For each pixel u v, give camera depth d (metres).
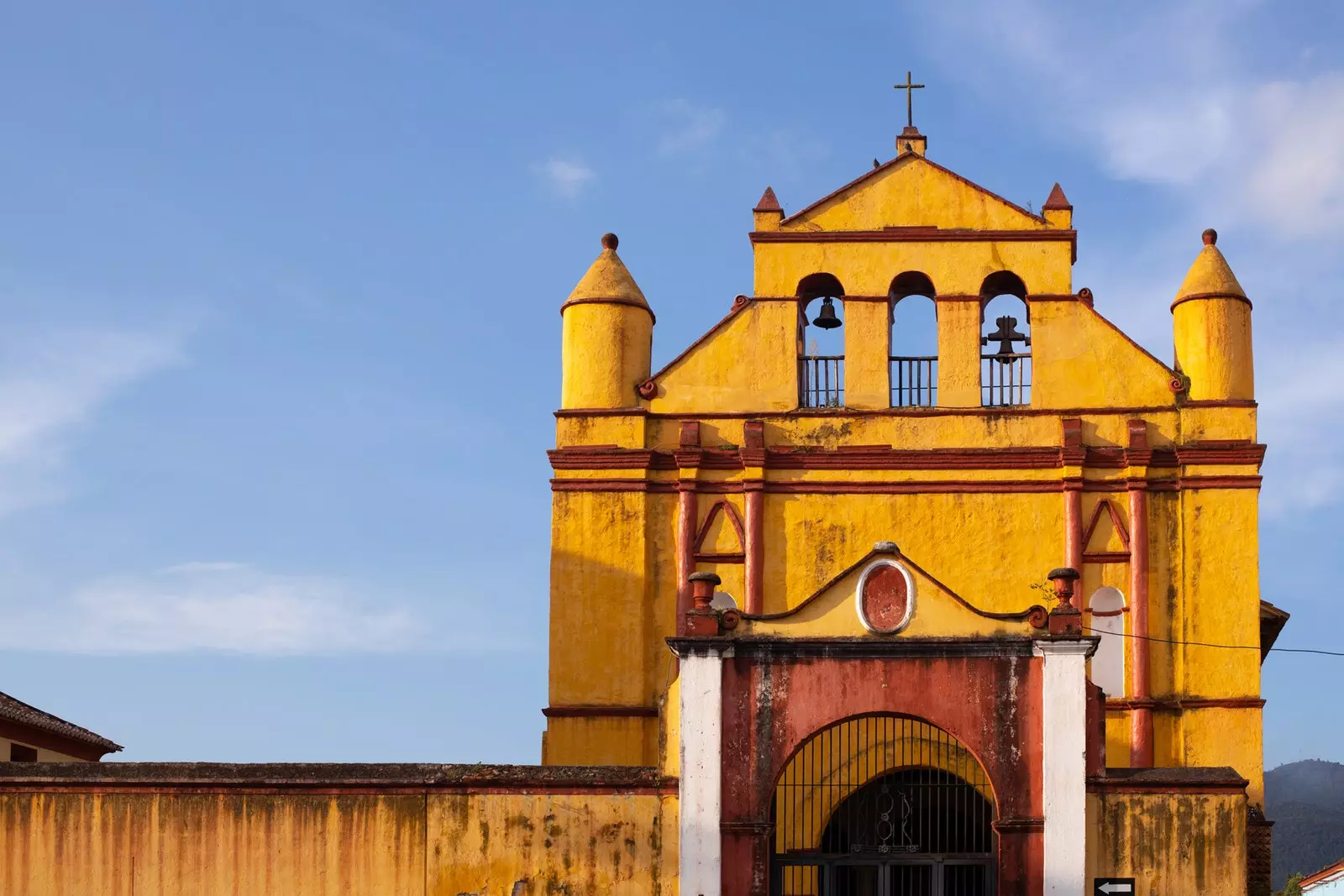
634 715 30.12
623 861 23.86
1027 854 23.17
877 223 31.83
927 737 26.08
